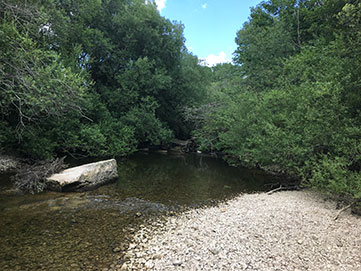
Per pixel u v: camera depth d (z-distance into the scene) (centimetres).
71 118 1502
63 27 1382
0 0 880
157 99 2559
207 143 2141
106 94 2117
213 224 605
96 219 620
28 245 468
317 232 545
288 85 1186
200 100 2700
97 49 1984
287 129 987
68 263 414
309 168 852
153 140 2305
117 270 396
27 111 1067
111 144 1762
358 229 562
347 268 398
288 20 2038
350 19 754
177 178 1203
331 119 757
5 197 736
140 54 2458
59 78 943
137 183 1041
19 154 1255
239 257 436
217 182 1155
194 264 415
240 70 2475
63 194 805
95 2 1808
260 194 938
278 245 482
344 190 650
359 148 646
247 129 1442
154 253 454
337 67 905
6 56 808
